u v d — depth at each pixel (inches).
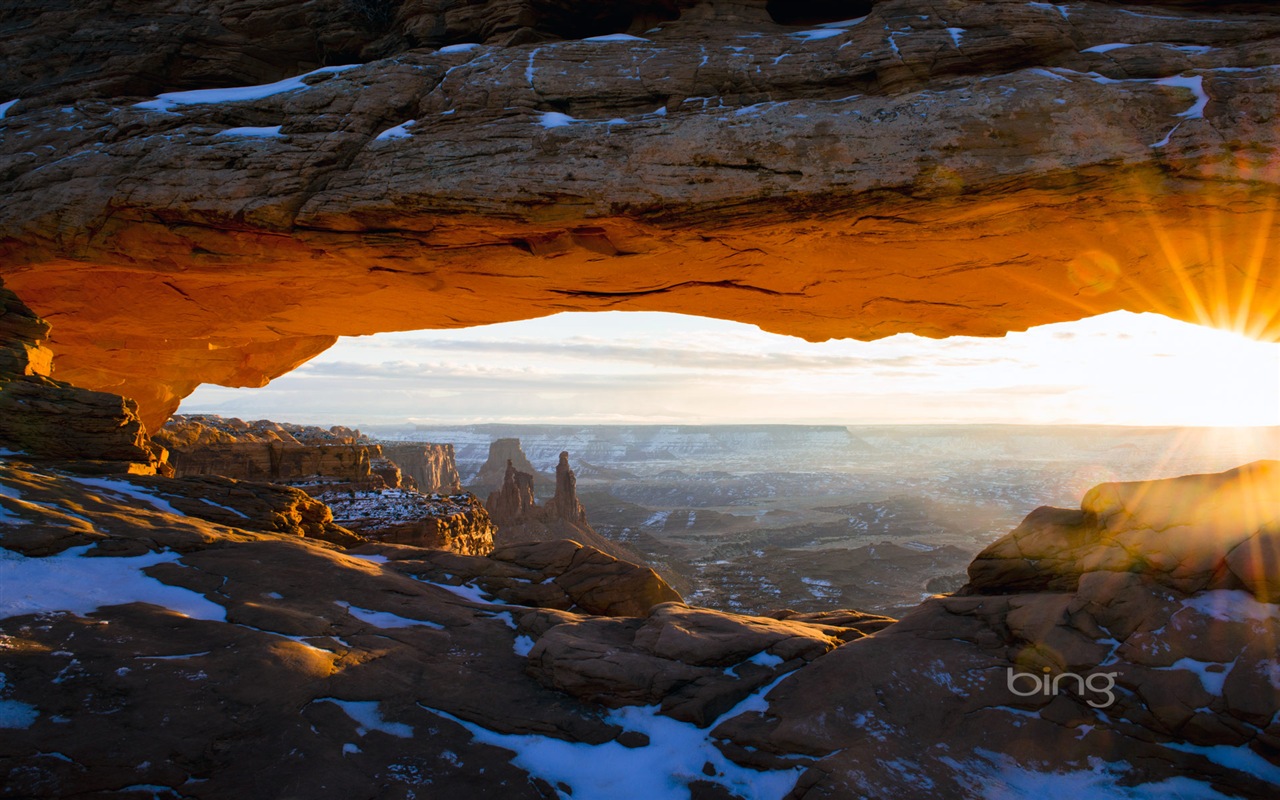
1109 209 469.7
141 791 245.0
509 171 504.4
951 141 459.5
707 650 344.2
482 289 650.8
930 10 504.7
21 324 577.3
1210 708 271.3
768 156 482.0
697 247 544.7
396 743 288.0
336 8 626.5
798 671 330.6
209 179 544.4
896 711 298.4
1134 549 332.2
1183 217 467.2
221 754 264.5
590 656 342.6
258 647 324.8
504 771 281.1
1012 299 619.8
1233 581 306.2
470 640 377.4
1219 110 435.2
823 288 624.7
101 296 691.4
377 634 366.3
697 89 515.5
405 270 602.9
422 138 530.3
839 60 502.6
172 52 626.8
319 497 1301.7
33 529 384.2
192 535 434.3
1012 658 316.5
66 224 560.1
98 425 540.4
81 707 272.1
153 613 344.5
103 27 641.0
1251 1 488.7
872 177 466.6
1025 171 447.8
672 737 302.2
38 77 637.3
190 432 1827.0
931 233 512.7
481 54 558.6
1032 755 274.8
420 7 603.2
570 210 501.4
